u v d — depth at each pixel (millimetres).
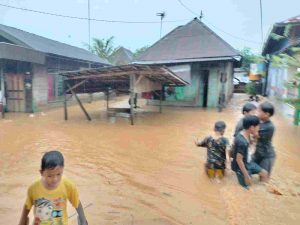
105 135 9383
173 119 13000
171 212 4004
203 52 18531
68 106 18609
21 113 14812
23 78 14945
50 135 9328
